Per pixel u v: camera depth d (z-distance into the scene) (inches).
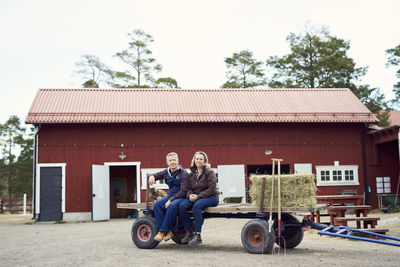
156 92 846.5
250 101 815.7
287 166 780.0
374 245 328.8
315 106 801.6
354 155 780.6
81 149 717.3
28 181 1894.7
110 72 1561.3
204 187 297.4
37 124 705.6
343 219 374.3
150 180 308.7
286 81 1375.5
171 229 303.9
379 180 784.3
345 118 768.9
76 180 708.7
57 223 668.7
